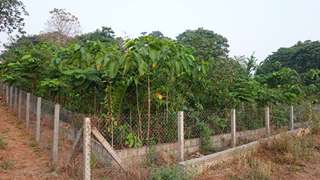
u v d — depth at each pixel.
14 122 13.91
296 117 15.13
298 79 17.36
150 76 8.91
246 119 12.20
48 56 14.39
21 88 15.27
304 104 15.86
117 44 9.30
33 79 14.84
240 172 8.28
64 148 8.95
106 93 8.88
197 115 10.17
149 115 8.77
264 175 7.97
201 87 10.99
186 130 9.70
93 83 8.96
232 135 10.54
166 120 9.12
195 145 9.76
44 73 13.88
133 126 8.77
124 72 8.34
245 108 12.26
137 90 8.95
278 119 13.78
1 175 7.38
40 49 15.22
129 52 8.18
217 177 7.86
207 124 10.52
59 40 30.30
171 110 9.55
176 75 9.12
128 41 8.50
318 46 34.53
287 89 15.78
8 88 18.23
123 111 9.02
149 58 8.33
